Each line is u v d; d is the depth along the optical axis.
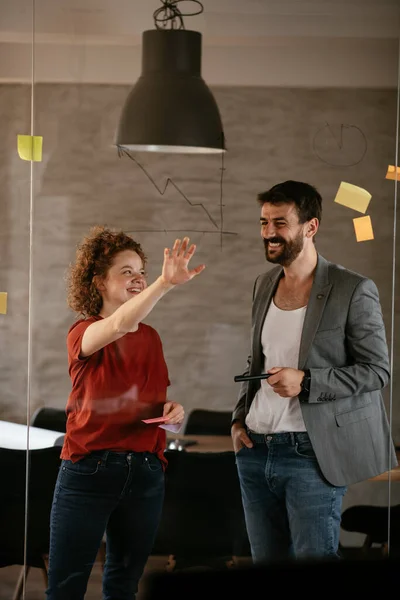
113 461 3.94
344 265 4.02
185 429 3.97
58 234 3.96
